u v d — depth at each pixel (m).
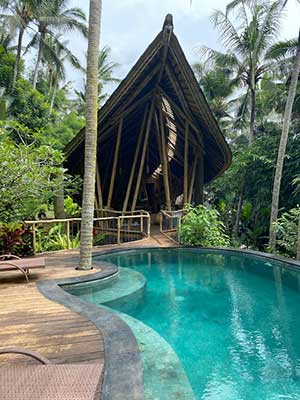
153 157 18.22
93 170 6.03
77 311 3.76
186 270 6.98
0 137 8.45
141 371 2.42
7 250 6.87
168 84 11.81
